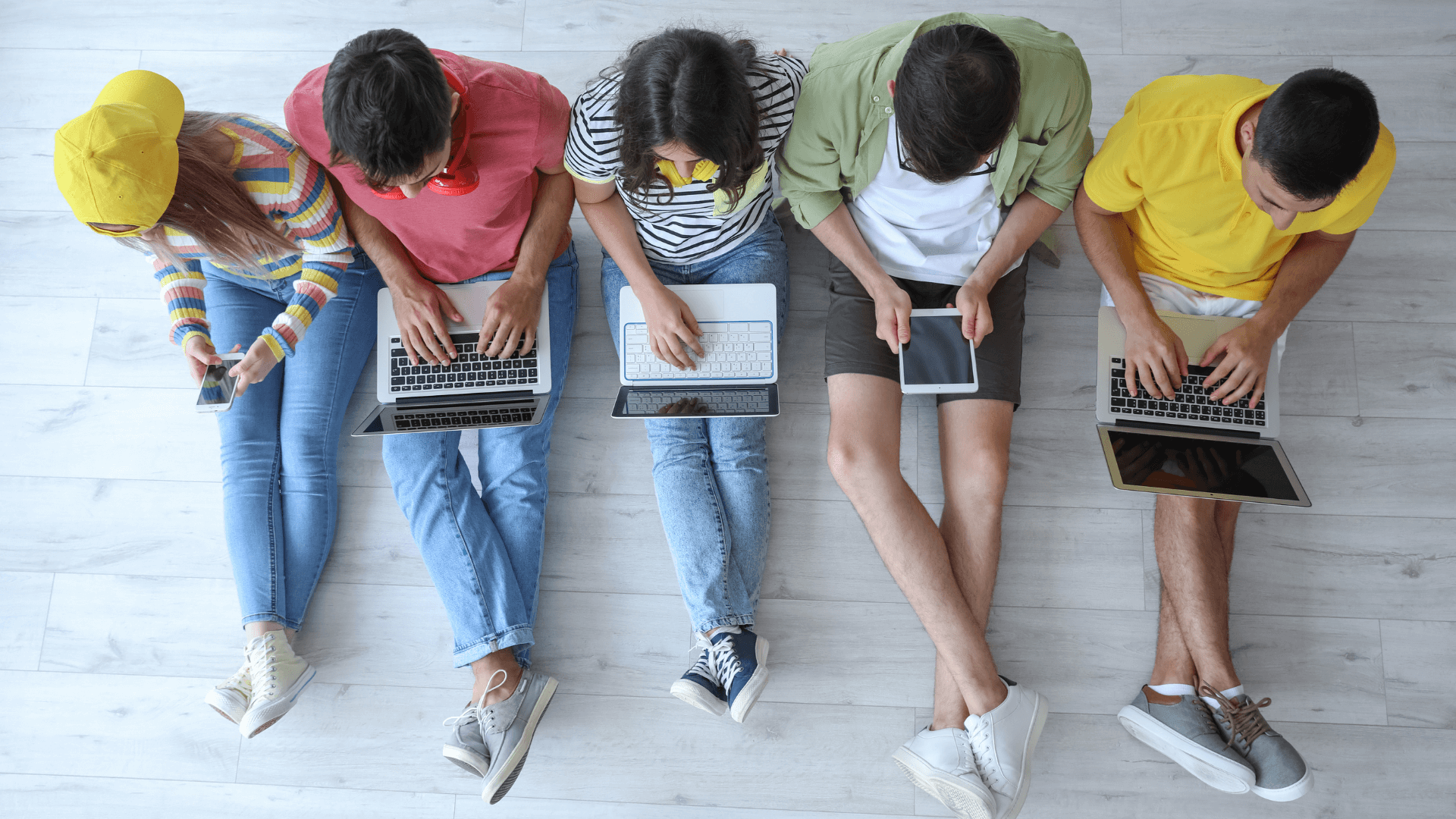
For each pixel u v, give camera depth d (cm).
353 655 179
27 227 202
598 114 141
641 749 174
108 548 186
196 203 131
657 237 169
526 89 143
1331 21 200
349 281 178
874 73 144
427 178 131
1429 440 180
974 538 164
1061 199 163
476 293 173
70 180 118
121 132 119
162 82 130
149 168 122
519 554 174
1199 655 163
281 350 158
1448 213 189
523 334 170
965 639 158
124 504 188
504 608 168
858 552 181
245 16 212
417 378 170
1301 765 156
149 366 195
